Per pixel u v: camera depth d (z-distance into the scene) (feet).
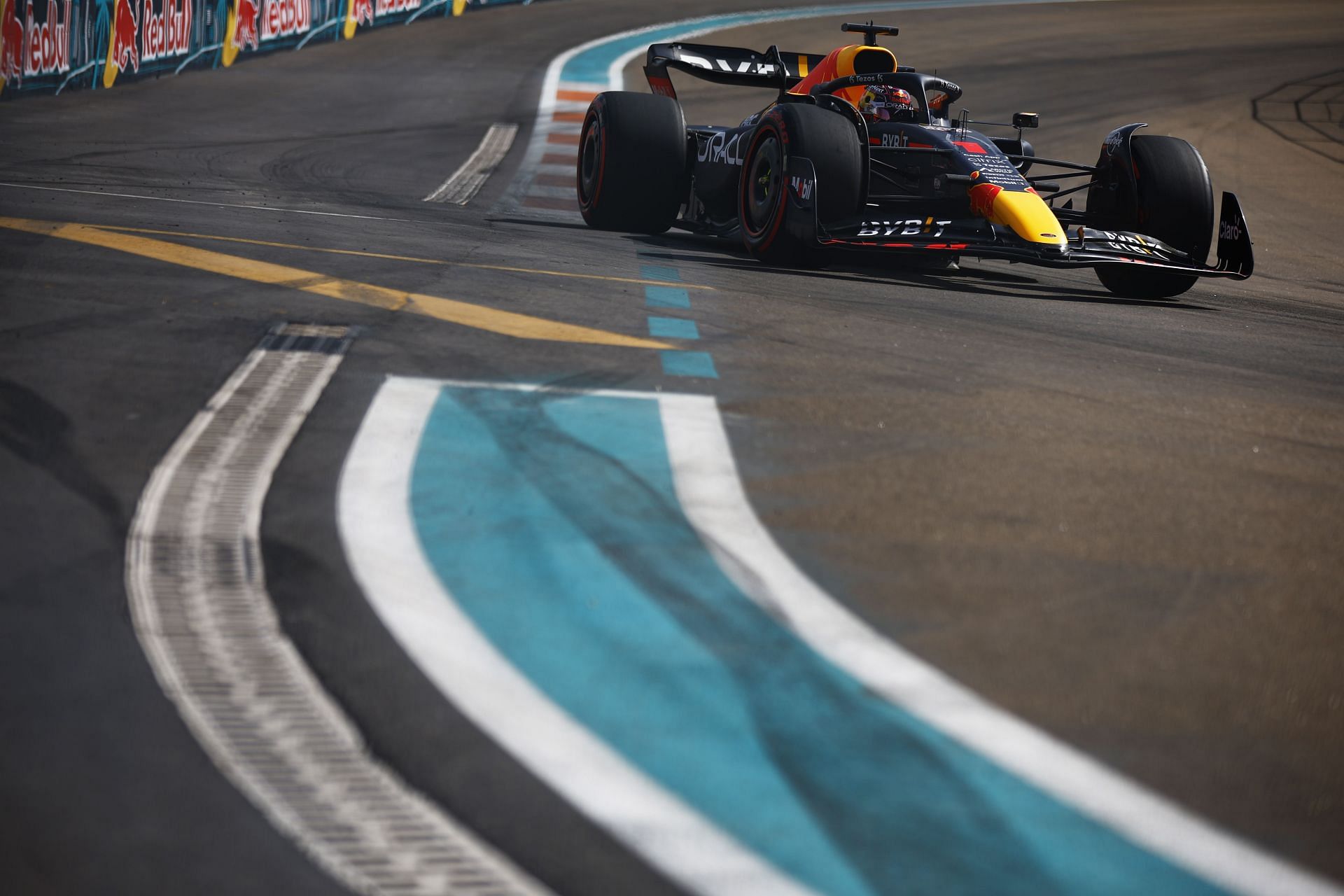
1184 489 41.01
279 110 198.70
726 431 42.55
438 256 75.82
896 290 79.77
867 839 20.83
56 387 42.37
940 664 27.14
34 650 25.32
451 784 21.71
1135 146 88.74
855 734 24.07
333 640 26.50
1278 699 26.89
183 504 33.12
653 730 23.79
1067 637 28.96
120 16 214.07
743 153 95.04
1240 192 183.11
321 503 33.68
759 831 20.86
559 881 19.35
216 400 41.96
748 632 27.96
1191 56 328.08
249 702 23.97
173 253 68.69
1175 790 23.02
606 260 82.02
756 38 339.57
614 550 31.89
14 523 31.35
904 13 401.08
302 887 18.93
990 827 21.39
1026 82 283.18
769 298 70.79
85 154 132.46
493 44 304.09
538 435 40.37
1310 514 39.65
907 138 87.97
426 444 38.75
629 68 281.95
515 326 56.39
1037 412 49.29
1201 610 31.14
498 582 29.63
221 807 20.74
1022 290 87.40
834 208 83.15
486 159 160.86
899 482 38.83
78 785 21.07
